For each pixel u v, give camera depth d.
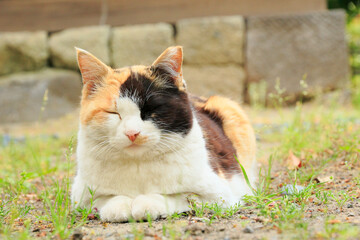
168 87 4.35
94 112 4.25
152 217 4.12
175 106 4.28
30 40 14.12
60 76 13.87
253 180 5.97
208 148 4.84
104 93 4.31
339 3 22.25
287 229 3.64
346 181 5.58
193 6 14.04
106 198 4.45
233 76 13.85
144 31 13.88
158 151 4.23
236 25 13.71
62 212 4.31
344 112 11.12
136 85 4.26
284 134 8.19
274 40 13.81
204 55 13.85
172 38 13.95
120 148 4.16
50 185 6.39
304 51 13.88
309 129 8.12
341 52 13.95
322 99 13.80
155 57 13.94
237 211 4.48
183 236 3.63
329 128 7.78
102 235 3.80
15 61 14.23
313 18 13.81
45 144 9.66
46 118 13.39
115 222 4.22
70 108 13.81
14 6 14.20
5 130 12.16
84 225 4.17
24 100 13.40
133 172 4.29
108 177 4.33
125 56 13.98
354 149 6.60
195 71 13.92
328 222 3.72
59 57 14.20
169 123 4.22
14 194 5.83
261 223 3.94
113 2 14.16
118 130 4.15
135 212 4.10
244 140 5.93
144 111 4.20
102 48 13.96
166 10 14.09
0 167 7.86
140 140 4.08
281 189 5.19
